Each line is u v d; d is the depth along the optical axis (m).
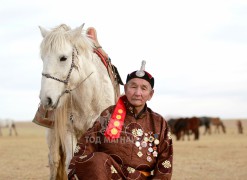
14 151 23.20
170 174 5.06
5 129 97.06
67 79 6.89
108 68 7.71
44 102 6.71
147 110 5.30
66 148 7.21
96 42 7.89
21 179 12.13
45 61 6.82
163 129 5.18
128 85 5.21
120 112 5.20
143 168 5.10
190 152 22.44
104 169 4.89
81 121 7.30
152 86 5.26
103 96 7.45
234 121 154.75
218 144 30.39
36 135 55.62
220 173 13.44
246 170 14.21
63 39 6.88
